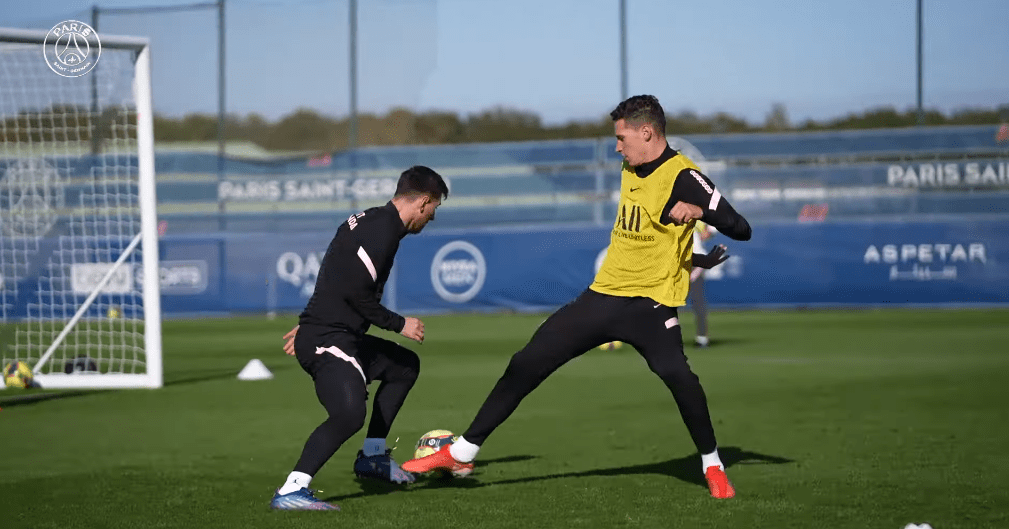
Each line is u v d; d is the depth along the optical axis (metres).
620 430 10.06
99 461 8.80
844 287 25.84
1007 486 7.49
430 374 14.95
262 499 7.31
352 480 7.90
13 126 16.36
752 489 7.45
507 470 8.20
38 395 13.21
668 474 8.01
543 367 7.18
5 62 15.23
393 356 7.56
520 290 26.70
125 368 17.78
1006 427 9.98
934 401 11.70
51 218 19.14
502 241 26.80
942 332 20.16
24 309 24.53
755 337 19.78
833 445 9.14
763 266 26.17
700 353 17.14
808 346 18.02
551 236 26.53
